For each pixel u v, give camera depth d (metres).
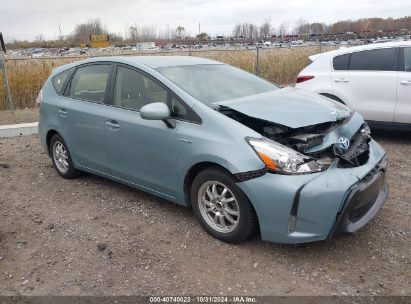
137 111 4.34
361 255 3.56
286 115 3.64
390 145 6.85
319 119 3.64
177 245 3.83
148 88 4.27
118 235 4.06
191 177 3.98
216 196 3.78
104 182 5.45
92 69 5.00
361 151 3.79
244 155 3.44
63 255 3.76
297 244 3.73
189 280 3.33
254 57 17.31
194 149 3.74
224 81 4.57
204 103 3.90
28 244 3.99
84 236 4.07
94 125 4.76
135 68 4.46
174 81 4.16
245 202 3.51
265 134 3.63
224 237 3.77
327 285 3.20
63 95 5.34
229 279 3.32
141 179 4.39
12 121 9.78
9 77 11.78
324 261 3.50
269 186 3.32
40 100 5.70
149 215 4.43
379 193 3.88
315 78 7.42
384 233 3.90
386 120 6.81
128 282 3.34
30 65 12.79
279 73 17.59
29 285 3.35
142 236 4.02
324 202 3.23
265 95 4.29
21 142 7.85
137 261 3.62
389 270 3.35
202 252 3.70
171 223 4.23
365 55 7.00
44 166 6.23
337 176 3.36
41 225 4.35
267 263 3.49
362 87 6.91
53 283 3.37
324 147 3.55
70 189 5.27
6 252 3.85
